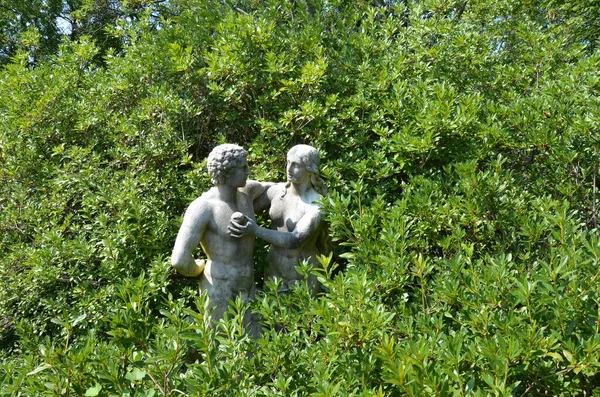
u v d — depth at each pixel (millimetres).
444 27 4777
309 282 3184
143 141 4434
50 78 5117
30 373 1906
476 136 3699
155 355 2059
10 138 4629
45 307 3830
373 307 2170
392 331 2379
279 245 2971
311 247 3201
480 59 4660
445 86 3986
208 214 2885
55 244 3791
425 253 3146
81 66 5648
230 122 4648
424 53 4652
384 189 3811
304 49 4578
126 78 4809
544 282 1929
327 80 4551
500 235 3121
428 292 2770
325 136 4109
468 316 2104
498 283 2174
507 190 3289
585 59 4055
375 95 4383
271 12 5164
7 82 5047
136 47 5035
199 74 4469
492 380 1683
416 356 1700
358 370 1947
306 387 2020
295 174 3084
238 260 2961
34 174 4648
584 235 2289
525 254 2812
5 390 1864
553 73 4637
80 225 4344
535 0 7277
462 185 3148
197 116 4633
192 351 2801
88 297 3590
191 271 2902
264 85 4441
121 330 2047
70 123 4828
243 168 2906
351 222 2914
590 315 1903
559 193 3418
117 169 4496
